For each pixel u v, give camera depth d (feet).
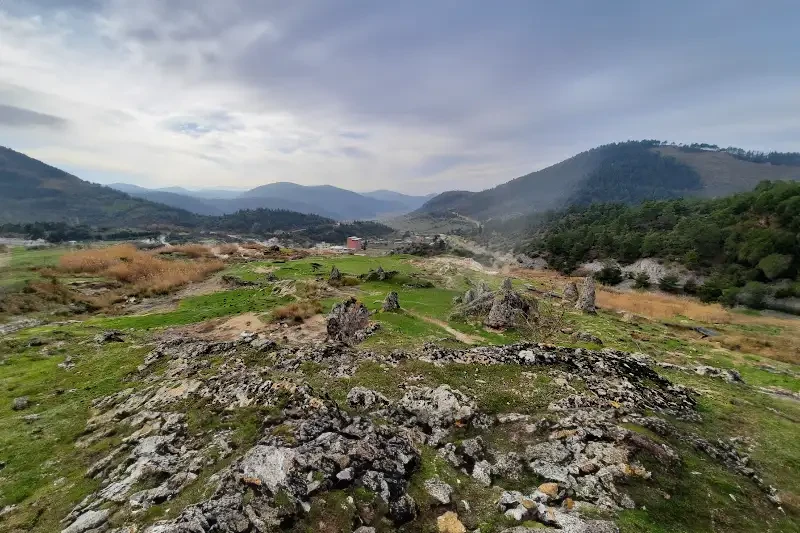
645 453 47.83
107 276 246.88
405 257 349.20
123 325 151.94
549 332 130.72
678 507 40.98
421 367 73.72
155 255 353.92
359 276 235.61
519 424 55.83
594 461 46.16
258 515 34.71
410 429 54.54
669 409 63.98
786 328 203.00
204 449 48.65
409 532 36.76
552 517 37.22
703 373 96.37
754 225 329.93
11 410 74.95
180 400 63.67
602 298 258.57
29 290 193.26
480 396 63.05
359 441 46.01
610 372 73.05
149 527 35.78
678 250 353.10
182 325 153.48
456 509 39.99
